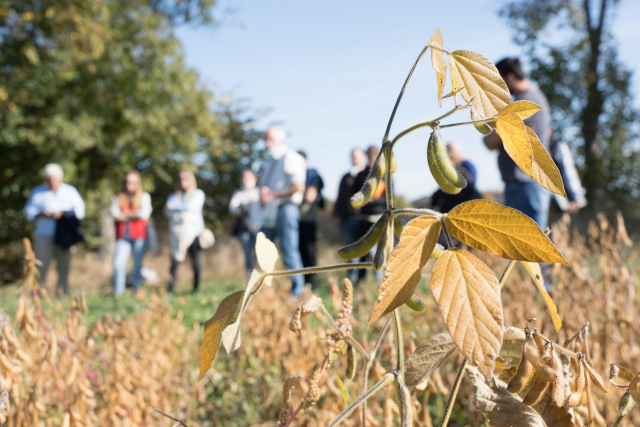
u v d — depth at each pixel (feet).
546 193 14.67
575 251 9.50
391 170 2.71
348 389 6.61
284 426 4.04
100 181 58.85
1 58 50.03
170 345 10.72
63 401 5.82
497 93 2.74
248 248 31.89
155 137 59.06
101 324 7.37
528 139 2.48
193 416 9.98
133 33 57.47
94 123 54.49
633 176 71.61
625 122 72.79
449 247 2.48
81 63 53.88
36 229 31.07
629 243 8.29
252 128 73.41
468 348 2.25
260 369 10.80
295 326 3.63
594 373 2.94
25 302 5.71
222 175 72.69
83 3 51.67
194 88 62.03
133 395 6.98
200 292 28.76
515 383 2.81
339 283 20.93
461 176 2.53
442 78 2.82
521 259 2.33
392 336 5.12
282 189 22.57
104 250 56.18
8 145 52.65
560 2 72.43
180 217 30.42
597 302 8.19
